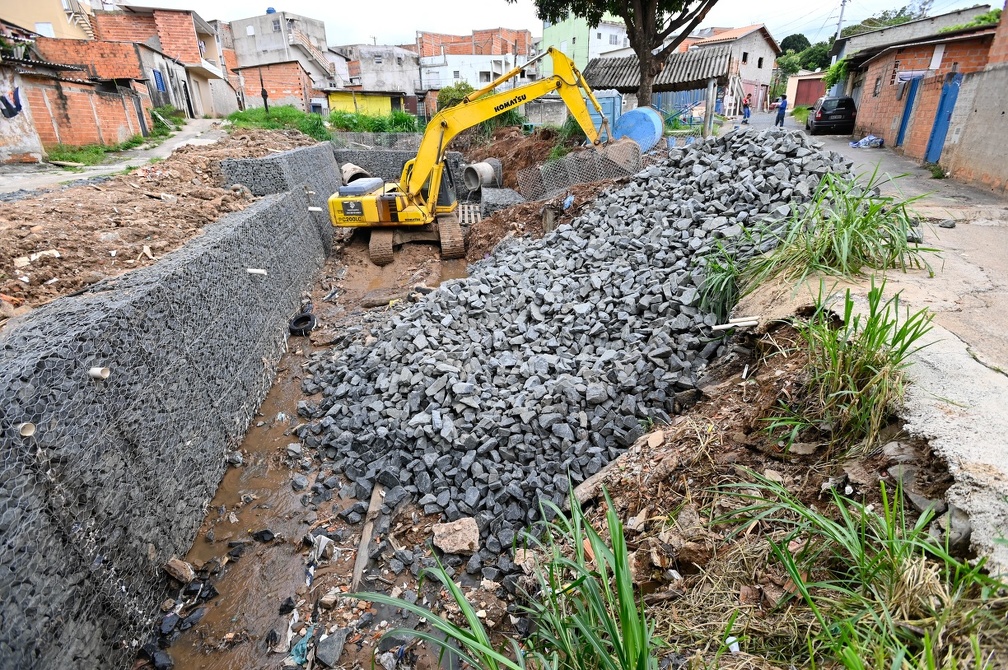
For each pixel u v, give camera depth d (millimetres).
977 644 1657
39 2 23844
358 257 10797
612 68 22375
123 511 3305
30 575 2518
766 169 6777
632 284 6133
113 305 3627
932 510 2178
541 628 2480
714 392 4164
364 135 21766
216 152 11469
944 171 10297
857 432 2955
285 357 7113
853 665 1706
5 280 4402
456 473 4504
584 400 4797
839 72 23219
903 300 4055
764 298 4609
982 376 2965
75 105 14172
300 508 4555
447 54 48344
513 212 10586
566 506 4039
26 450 2615
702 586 2693
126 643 3215
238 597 3771
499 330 6145
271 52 43188
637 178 8414
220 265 5516
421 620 3535
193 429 4367
